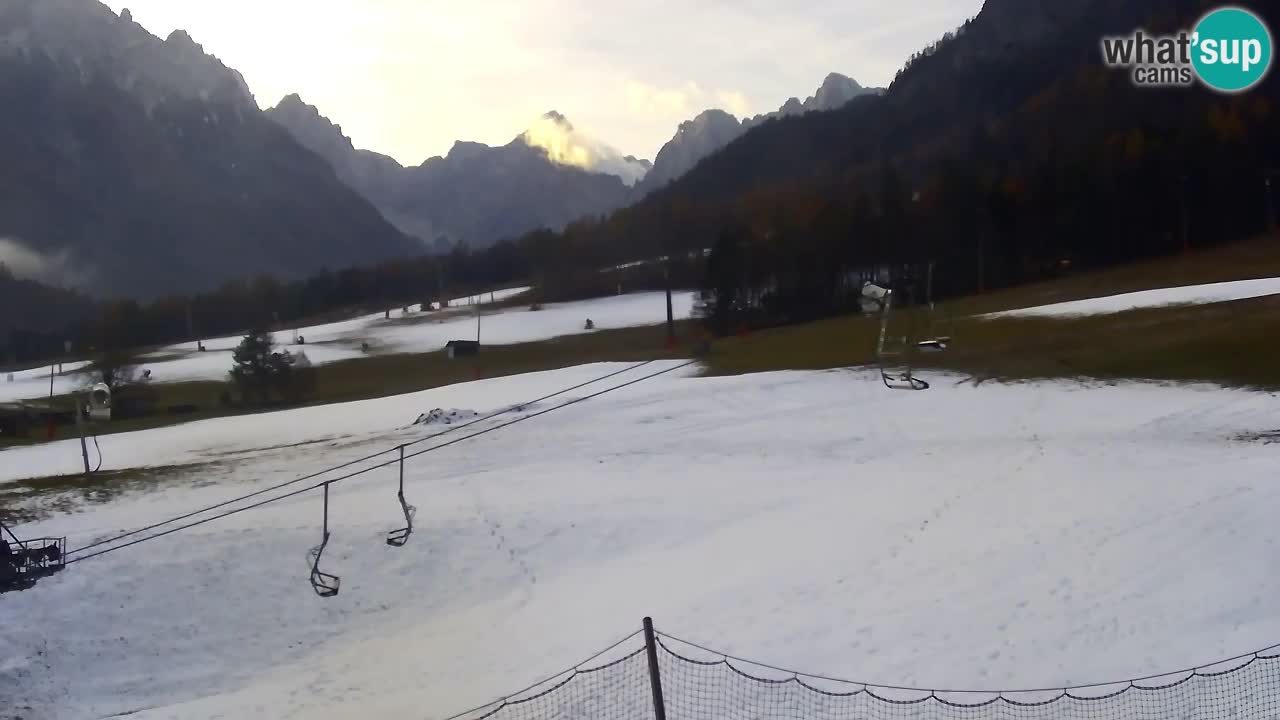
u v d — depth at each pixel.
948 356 55.00
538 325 116.31
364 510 32.06
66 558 28.03
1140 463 30.86
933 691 15.27
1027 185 101.56
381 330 127.81
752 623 19.59
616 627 20.95
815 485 32.56
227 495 36.12
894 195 107.19
